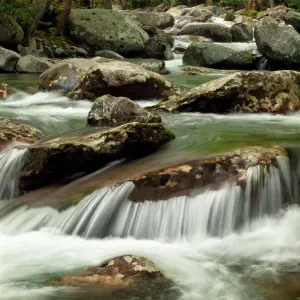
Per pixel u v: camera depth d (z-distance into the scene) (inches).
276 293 164.1
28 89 535.5
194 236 211.3
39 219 229.9
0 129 311.1
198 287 168.1
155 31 1010.1
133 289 165.0
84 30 898.1
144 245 206.4
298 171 240.1
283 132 320.5
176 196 219.5
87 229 219.0
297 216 223.0
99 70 450.6
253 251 198.2
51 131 351.9
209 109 393.1
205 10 1439.5
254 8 1496.1
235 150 250.2
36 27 864.9
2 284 172.7
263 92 393.4
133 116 329.7
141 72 450.0
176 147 279.7
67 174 263.1
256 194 222.5
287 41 738.8
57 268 184.5
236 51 791.1
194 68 745.0
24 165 265.1
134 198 221.0
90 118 342.0
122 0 1660.9
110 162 266.4
